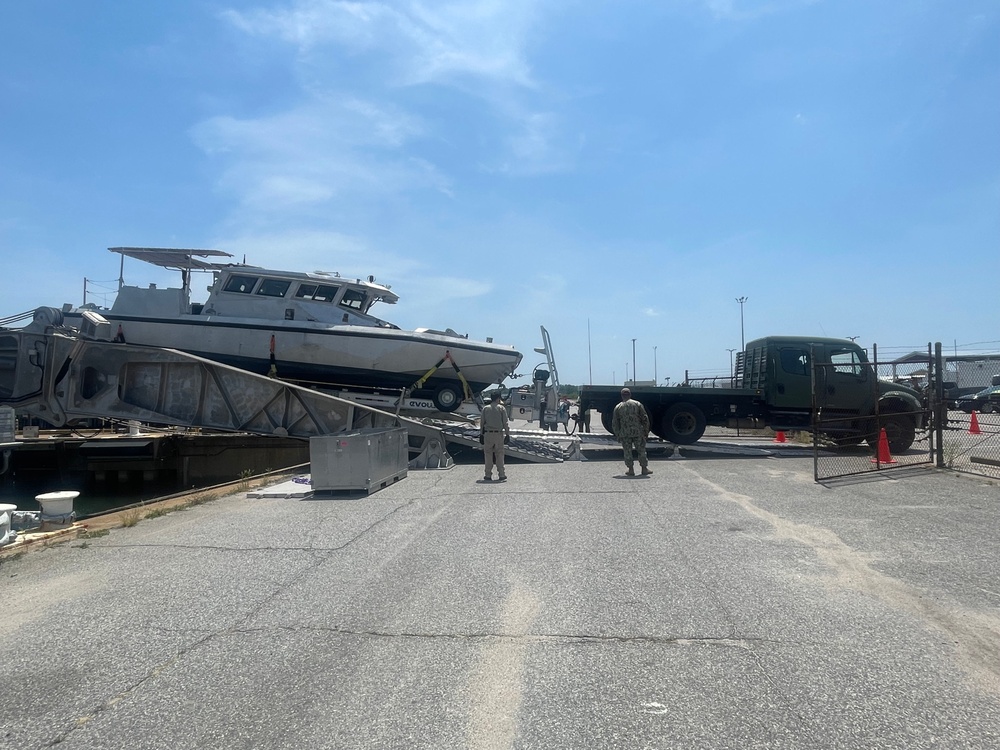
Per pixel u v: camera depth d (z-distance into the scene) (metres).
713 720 3.54
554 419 23.17
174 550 7.53
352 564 6.70
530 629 4.87
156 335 17.53
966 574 5.98
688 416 16.14
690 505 9.34
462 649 4.54
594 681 4.02
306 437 14.73
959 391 34.03
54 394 14.55
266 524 8.84
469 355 18.09
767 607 5.22
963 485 10.64
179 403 14.73
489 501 10.09
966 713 3.58
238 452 20.11
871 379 16.20
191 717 3.71
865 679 3.99
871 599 5.38
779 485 10.97
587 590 5.71
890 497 9.70
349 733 3.50
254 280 18.11
